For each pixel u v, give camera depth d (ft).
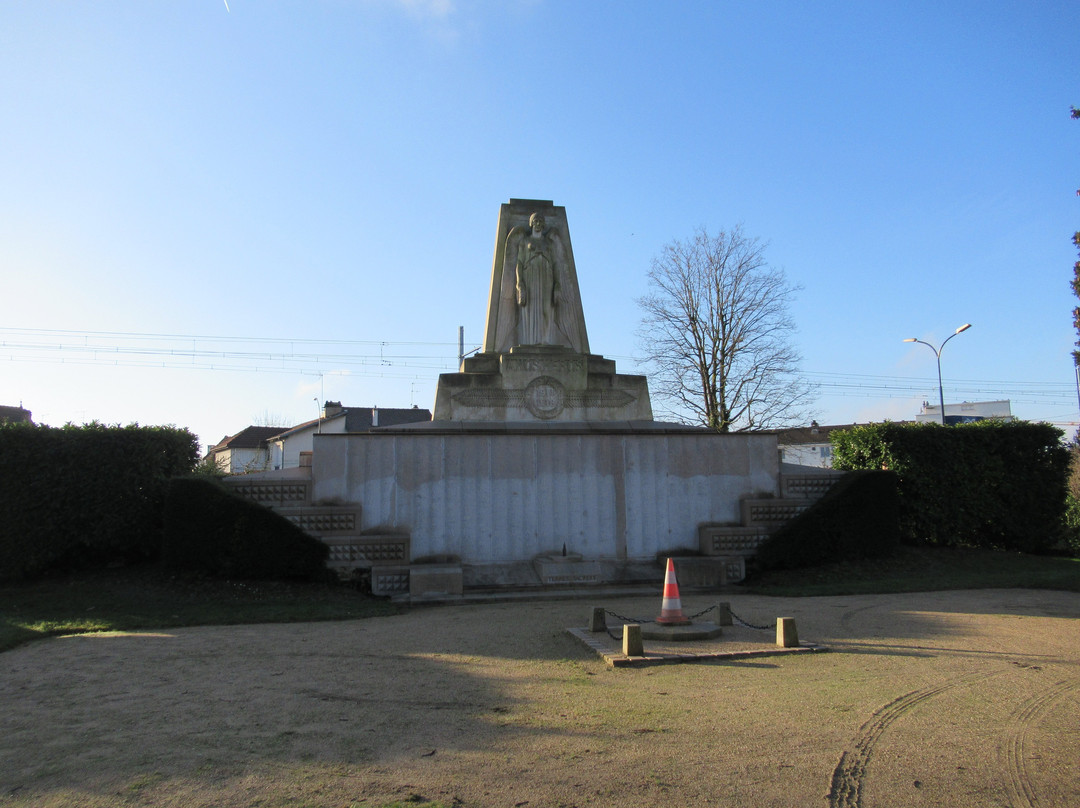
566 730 20.34
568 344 64.59
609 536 54.39
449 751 18.83
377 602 46.50
